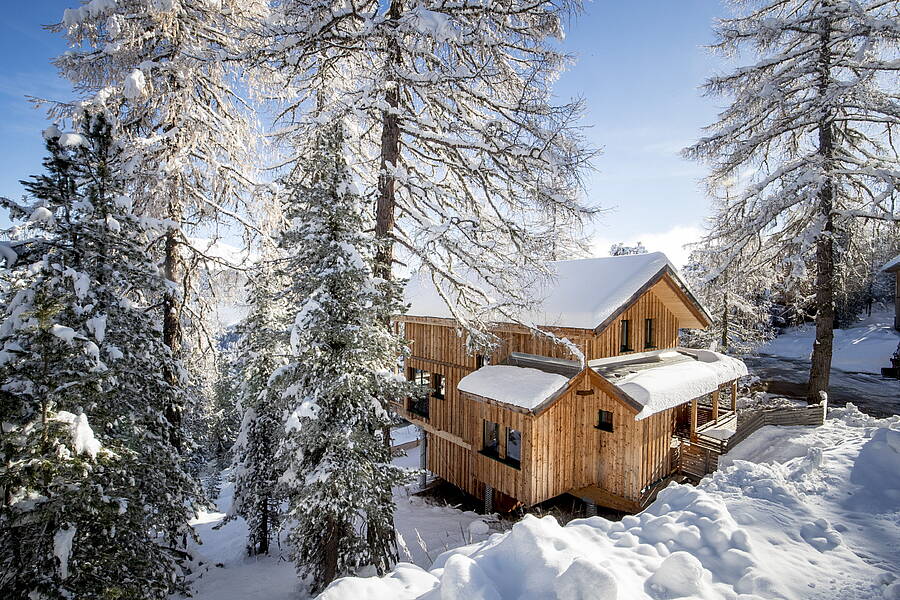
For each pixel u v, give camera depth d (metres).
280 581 11.10
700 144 15.28
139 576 6.91
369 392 8.40
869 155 14.45
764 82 14.03
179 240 10.78
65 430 5.73
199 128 10.04
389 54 8.78
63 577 5.60
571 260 13.94
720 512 4.82
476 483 13.37
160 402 8.56
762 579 3.84
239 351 14.60
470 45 7.74
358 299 8.07
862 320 38.47
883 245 14.55
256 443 13.77
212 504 9.99
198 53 8.88
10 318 6.18
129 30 9.03
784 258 15.23
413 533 11.41
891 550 4.59
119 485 6.89
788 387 21.00
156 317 10.42
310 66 9.34
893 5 12.89
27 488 5.75
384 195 9.59
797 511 5.43
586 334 10.45
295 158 10.05
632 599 3.48
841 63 13.17
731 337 23.03
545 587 3.43
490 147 8.57
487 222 8.98
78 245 7.16
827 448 8.59
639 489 10.84
